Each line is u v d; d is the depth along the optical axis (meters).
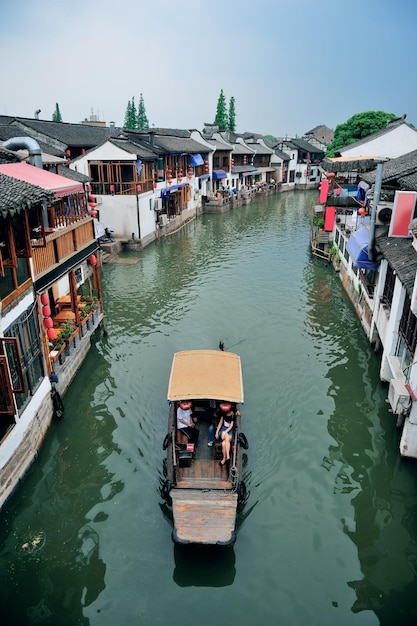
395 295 14.62
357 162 28.91
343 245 27.69
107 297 25.52
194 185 51.09
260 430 14.19
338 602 9.23
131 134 40.38
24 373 12.13
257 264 31.95
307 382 16.75
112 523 11.00
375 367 17.59
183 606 9.16
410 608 9.12
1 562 10.06
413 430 12.12
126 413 15.07
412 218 15.30
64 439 13.84
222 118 82.44
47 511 11.33
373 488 12.09
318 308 23.81
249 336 20.56
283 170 78.00
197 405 13.28
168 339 20.27
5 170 13.89
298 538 10.60
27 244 12.04
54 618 8.95
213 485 10.48
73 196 17.08
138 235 35.25
